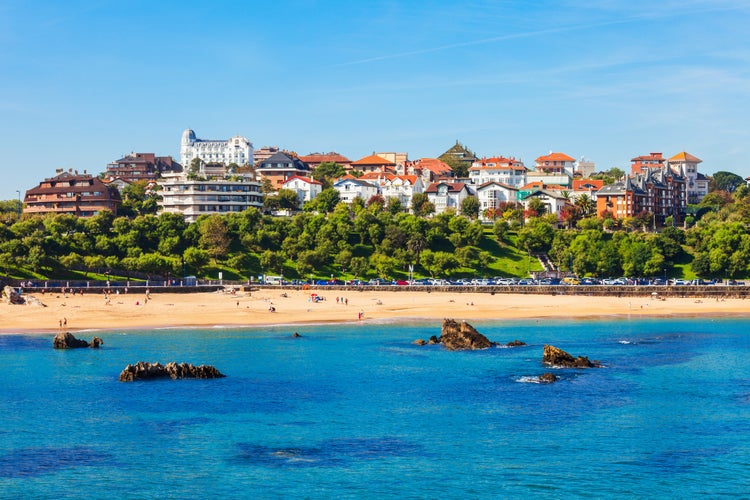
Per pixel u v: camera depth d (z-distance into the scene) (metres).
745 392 94.69
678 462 68.94
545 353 114.12
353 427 79.94
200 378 103.19
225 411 86.12
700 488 62.94
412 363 114.88
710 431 78.12
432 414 84.94
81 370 107.88
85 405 88.31
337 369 110.00
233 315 171.00
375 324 163.25
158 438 76.00
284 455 71.00
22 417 83.19
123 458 70.06
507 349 128.12
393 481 64.50
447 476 65.62
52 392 94.50
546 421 82.06
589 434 77.31
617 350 126.75
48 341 133.75
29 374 104.81
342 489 62.84
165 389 96.75
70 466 67.94
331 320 168.62
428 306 192.00
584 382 100.88
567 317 178.00
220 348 128.50
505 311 185.88
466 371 108.44
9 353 121.19
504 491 62.38
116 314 167.00
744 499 60.72
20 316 160.50
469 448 72.94
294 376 105.06
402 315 178.00
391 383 100.56
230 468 67.56
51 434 77.12
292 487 63.28
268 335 144.88
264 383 100.38
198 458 70.12
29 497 60.91
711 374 105.88
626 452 71.69
